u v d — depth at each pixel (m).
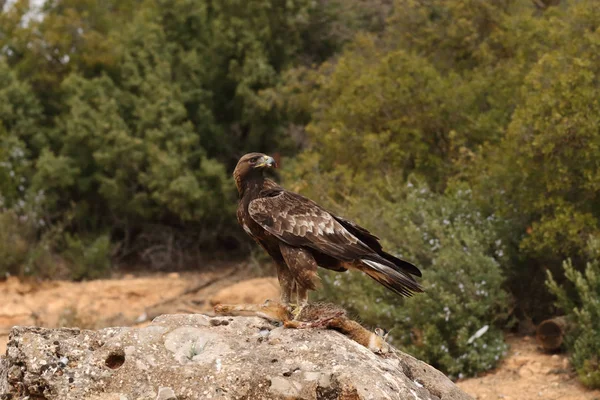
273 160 6.48
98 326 15.87
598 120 11.92
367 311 12.02
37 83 23.75
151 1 26.11
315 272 6.21
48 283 19.12
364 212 13.52
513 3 17.84
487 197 13.63
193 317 6.18
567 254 12.38
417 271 6.53
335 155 16.59
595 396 10.47
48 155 21.19
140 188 22.05
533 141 12.32
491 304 12.15
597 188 12.01
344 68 17.98
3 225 19.52
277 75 22.66
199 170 21.48
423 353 11.77
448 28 18.27
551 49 14.80
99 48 23.41
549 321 11.84
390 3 23.83
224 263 21.83
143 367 5.62
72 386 5.54
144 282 18.91
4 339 15.14
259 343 5.85
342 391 5.36
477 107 16.19
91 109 21.80
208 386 5.49
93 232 21.84
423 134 15.96
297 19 22.45
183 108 21.72
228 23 23.06
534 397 10.66
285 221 6.25
